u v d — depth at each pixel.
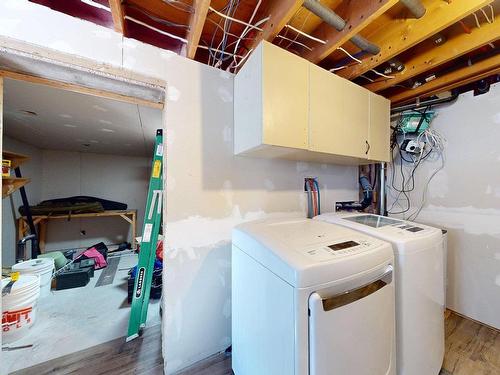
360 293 0.92
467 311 1.96
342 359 0.86
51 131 2.90
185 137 1.43
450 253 2.05
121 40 1.24
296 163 1.97
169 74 1.37
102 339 1.68
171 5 1.24
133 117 2.38
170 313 1.39
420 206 2.24
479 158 1.88
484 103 1.85
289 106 1.28
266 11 1.30
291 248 0.94
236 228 1.31
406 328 1.11
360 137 1.69
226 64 1.80
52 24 1.09
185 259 1.44
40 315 2.01
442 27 1.21
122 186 4.65
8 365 1.43
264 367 0.99
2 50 1.02
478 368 1.39
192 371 1.40
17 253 2.78
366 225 1.39
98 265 3.25
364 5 1.14
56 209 3.52
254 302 1.07
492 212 1.82
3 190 2.22
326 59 1.75
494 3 1.21
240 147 1.48
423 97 2.12
